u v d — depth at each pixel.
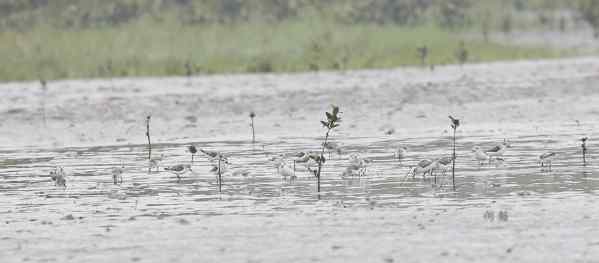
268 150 23.05
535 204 15.35
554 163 19.77
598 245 12.50
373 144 23.58
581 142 22.73
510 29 68.12
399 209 15.29
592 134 24.14
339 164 20.62
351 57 45.78
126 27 56.91
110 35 52.69
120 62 44.47
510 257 12.02
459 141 23.56
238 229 14.12
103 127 28.00
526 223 13.91
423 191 16.95
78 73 42.72
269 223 14.48
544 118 27.55
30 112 30.70
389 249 12.60
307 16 62.22
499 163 19.97
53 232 14.32
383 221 14.36
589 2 70.62
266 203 16.22
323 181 18.42
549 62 44.38
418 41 50.81
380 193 16.88
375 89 33.97
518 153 21.34
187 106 31.14
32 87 38.31
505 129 25.61
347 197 16.58
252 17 64.44
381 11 67.12
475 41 56.00
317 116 28.83
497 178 18.12
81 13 65.44
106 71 42.84
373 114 28.94
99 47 48.50
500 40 59.78
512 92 32.59
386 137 24.86
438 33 55.06
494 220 14.20
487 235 13.23
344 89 34.06
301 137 25.38
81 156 23.03
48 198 17.42
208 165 21.03
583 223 13.80
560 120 27.08
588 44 56.50
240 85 36.81
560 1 83.06
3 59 45.41
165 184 18.61
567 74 37.72
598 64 41.81
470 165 19.91
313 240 13.26
